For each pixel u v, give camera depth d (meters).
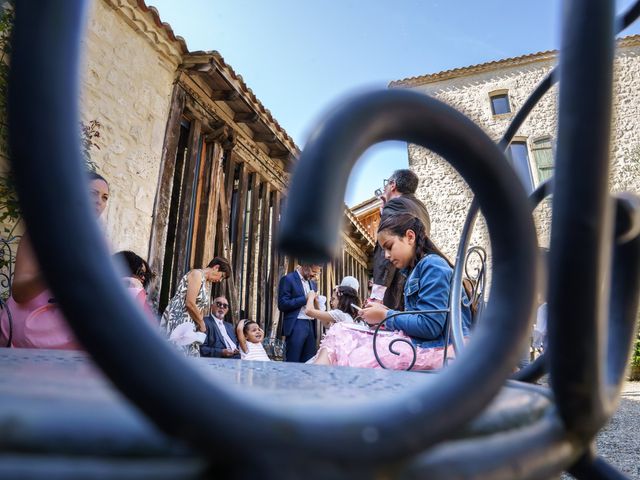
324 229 0.20
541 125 12.48
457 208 12.01
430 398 0.24
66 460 0.21
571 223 0.34
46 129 0.21
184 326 3.38
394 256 2.05
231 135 6.24
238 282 6.37
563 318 0.35
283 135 6.94
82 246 0.20
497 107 13.19
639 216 0.47
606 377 0.49
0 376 0.40
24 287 1.95
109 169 4.38
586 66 0.35
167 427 0.19
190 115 5.59
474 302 1.46
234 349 4.45
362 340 1.94
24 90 0.21
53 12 0.22
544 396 0.45
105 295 0.20
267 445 0.19
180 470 0.22
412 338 1.84
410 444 0.22
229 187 6.29
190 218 5.57
